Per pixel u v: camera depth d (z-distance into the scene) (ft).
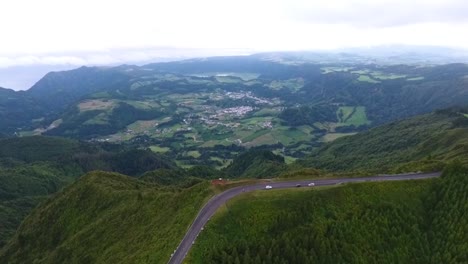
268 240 329.52
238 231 344.28
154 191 505.25
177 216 387.55
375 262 335.26
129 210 477.36
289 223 348.79
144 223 434.30
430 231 368.27
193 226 352.90
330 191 384.88
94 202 549.95
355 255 333.83
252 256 317.42
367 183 399.65
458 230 356.79
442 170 428.97
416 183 407.85
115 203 524.52
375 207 375.25
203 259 316.60
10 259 544.62
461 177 397.60
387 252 346.33
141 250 368.68
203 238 335.47
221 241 331.16
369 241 349.82
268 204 367.04
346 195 383.65
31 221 597.52
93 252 441.68
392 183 404.57
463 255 338.54
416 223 371.35
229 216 356.59
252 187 402.31
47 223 565.94
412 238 361.71
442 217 372.79
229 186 406.00
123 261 368.68
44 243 541.75
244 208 363.76
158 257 335.26
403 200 389.80
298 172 446.60
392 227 362.33
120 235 442.91
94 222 504.02
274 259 312.50
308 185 404.77
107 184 588.50
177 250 328.29
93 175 621.31
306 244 328.70
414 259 349.41
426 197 396.37
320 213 363.56
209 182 417.69
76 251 464.65
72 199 577.02
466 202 372.99
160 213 428.97
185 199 412.77
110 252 414.21
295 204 367.86
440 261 345.72
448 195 387.55
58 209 574.97
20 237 562.25
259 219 352.28
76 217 545.44
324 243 331.77
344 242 339.36
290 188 392.47
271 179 426.51
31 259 527.40
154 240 373.61
